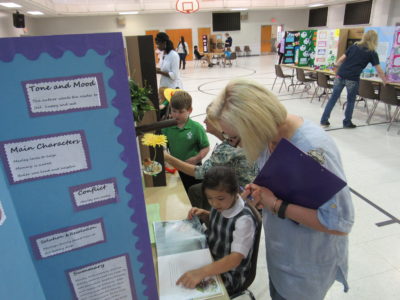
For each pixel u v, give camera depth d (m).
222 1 14.44
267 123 0.75
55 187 0.52
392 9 12.35
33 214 0.52
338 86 4.45
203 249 1.11
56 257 0.58
